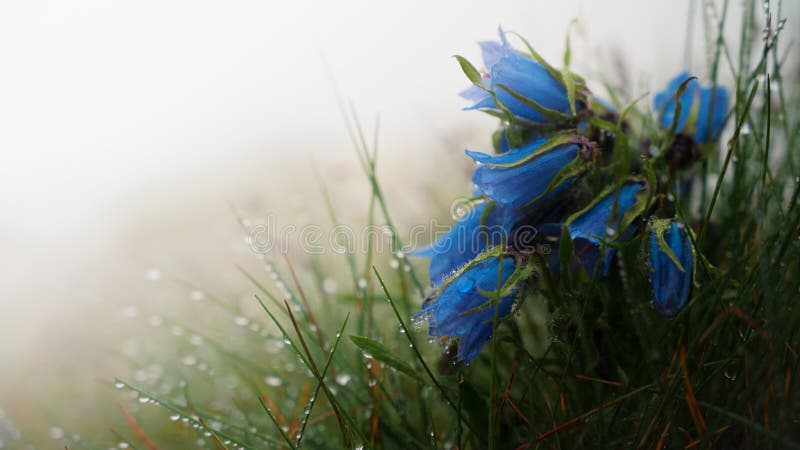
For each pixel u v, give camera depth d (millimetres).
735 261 368
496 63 376
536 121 380
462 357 374
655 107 420
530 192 372
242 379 465
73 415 517
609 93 437
